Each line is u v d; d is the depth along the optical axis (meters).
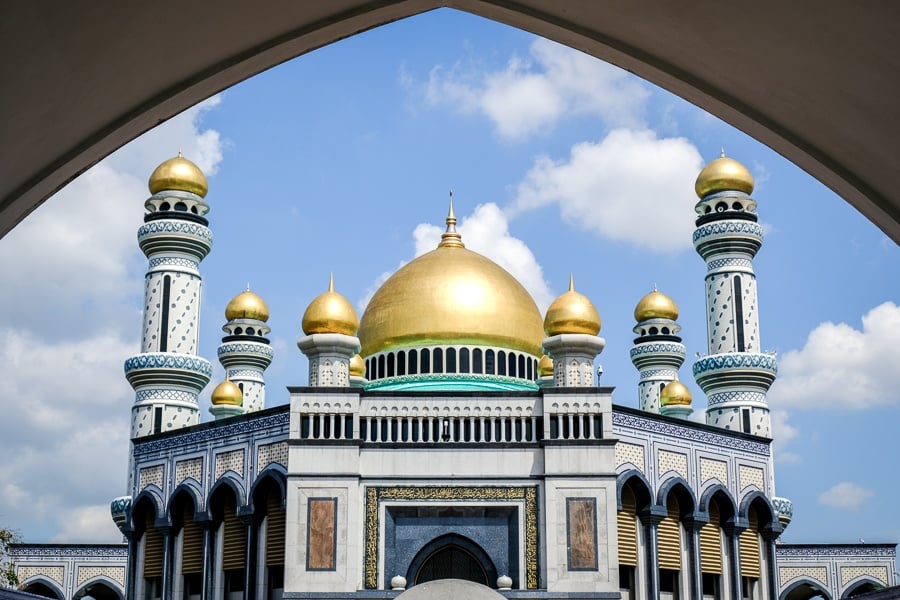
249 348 80.75
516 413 52.22
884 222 11.17
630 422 54.78
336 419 51.97
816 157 11.03
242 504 54.12
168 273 73.06
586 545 50.56
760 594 59.09
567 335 53.78
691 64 10.74
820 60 9.80
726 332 73.94
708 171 76.81
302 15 10.33
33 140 9.97
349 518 50.62
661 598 55.47
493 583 50.69
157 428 70.38
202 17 9.72
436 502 51.09
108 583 76.81
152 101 10.58
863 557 73.81
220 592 54.91
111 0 8.96
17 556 76.31
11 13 8.53
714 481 57.53
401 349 60.81
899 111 9.88
